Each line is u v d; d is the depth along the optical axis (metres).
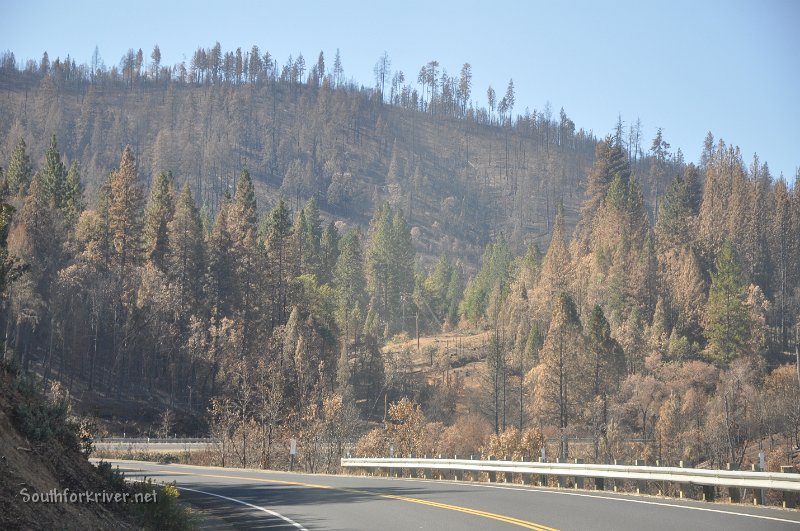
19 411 14.78
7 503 11.77
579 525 15.55
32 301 76.75
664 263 128.12
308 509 19.50
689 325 114.19
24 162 111.38
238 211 107.19
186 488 26.45
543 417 78.31
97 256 92.75
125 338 89.12
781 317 129.38
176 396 89.00
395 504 19.81
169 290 91.56
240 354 86.19
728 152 185.12
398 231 172.62
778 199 149.50
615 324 110.38
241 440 56.50
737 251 139.38
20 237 77.56
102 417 78.50
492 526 15.65
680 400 79.38
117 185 96.88
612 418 72.00
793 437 69.06
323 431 56.69
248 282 98.69
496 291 151.62
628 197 145.62
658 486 26.66
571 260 133.00
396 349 138.62
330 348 99.00
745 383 81.31
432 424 76.19
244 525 17.20
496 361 88.19
